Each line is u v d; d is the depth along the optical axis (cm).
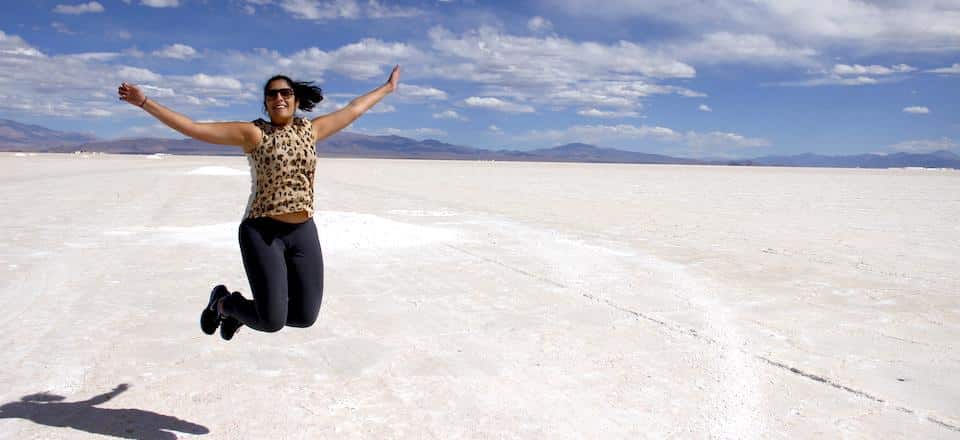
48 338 556
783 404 434
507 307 682
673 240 1219
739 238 1266
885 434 391
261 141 361
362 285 781
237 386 453
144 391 441
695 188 3281
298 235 373
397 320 628
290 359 511
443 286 780
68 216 1484
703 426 398
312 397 436
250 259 363
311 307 383
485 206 1930
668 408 424
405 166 7456
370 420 400
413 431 386
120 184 2730
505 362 510
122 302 683
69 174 3631
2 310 647
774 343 566
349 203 1947
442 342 559
